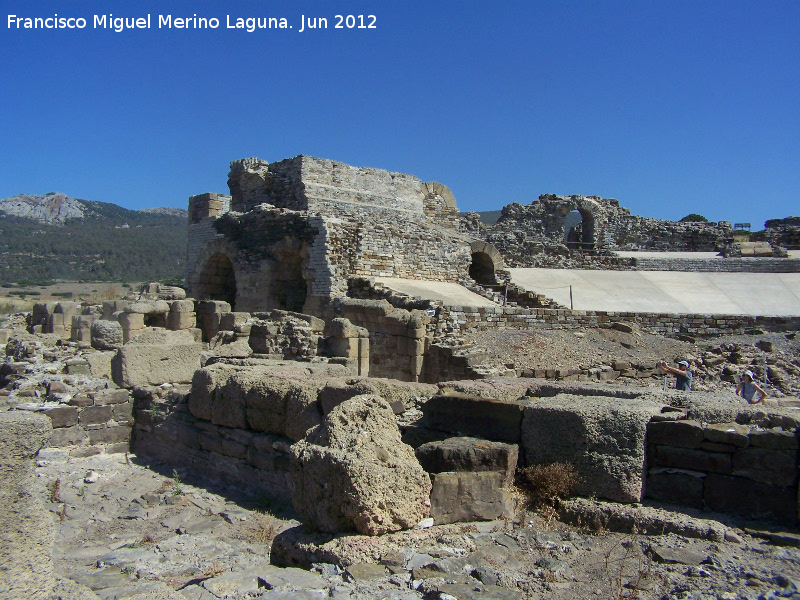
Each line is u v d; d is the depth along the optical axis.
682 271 31.95
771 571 4.52
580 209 39.28
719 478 5.61
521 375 16.05
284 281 26.03
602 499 5.84
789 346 18.59
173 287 30.39
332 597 4.45
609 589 4.44
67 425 10.32
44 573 3.87
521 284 29.14
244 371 9.27
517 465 6.27
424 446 6.27
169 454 10.05
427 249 27.61
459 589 4.46
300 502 5.79
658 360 17.53
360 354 14.78
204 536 6.86
